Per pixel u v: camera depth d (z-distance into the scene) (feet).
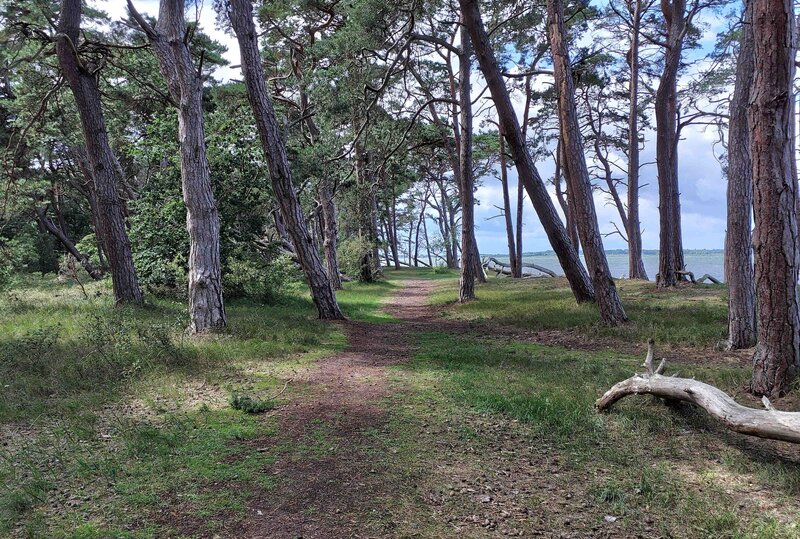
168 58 36.88
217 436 16.43
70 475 13.50
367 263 106.01
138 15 35.45
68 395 20.45
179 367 25.00
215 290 35.12
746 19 29.50
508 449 15.89
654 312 42.24
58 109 56.75
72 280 73.97
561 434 16.90
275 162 44.06
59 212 105.91
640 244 84.89
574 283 49.60
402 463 14.78
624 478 13.91
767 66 18.89
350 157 81.20
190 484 13.14
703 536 11.17
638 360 27.37
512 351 31.19
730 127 29.81
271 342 32.12
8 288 52.75
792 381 19.17
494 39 72.33
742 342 28.66
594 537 11.18
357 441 16.39
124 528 11.04
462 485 13.50
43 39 42.80
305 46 68.49
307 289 82.02
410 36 54.60
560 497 12.95
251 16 41.19
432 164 119.96
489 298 65.21
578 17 74.38
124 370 23.03
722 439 16.25
